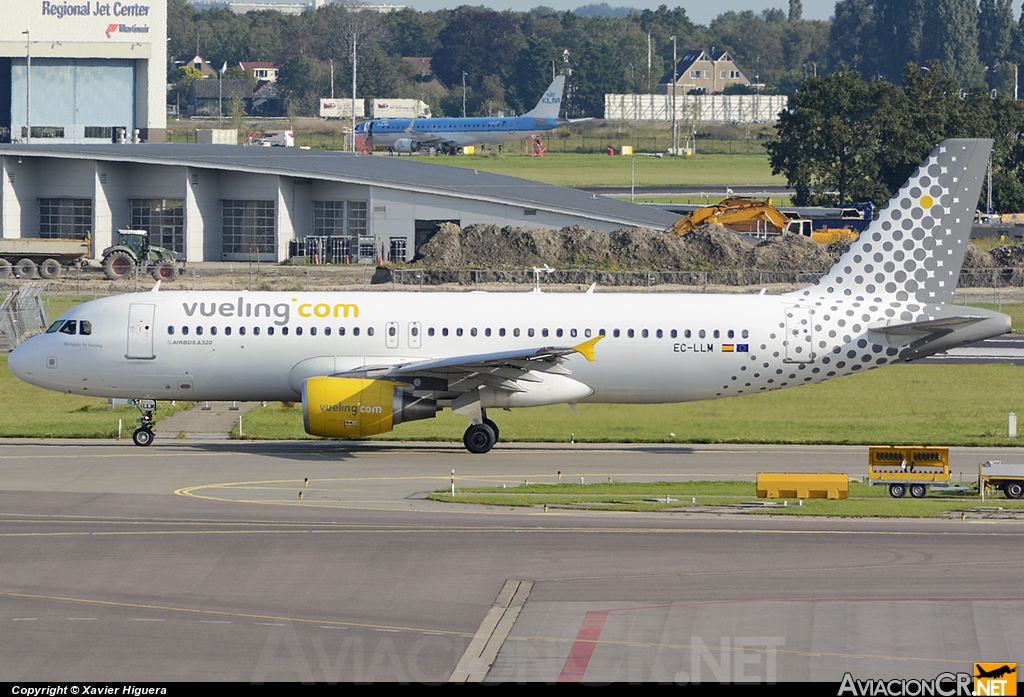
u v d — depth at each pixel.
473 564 134.12
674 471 193.62
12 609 118.12
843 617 117.88
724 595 124.06
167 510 157.88
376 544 141.75
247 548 139.62
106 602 120.44
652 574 131.00
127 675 102.62
